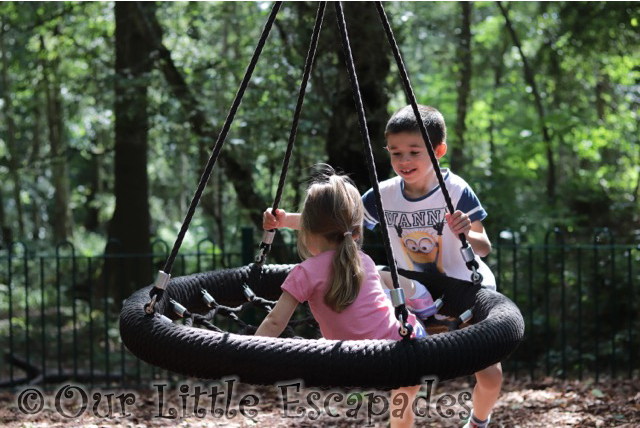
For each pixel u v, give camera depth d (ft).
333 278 9.25
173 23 33.47
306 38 26.71
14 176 52.47
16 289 45.52
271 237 11.82
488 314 9.62
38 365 28.68
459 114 37.63
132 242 37.96
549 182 36.32
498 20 42.42
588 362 25.57
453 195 11.29
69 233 66.13
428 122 10.98
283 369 8.15
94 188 72.13
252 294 11.60
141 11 30.73
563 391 20.03
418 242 11.66
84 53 38.27
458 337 8.48
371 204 11.89
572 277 26.81
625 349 25.17
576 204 33.17
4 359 29.48
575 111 39.45
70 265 52.11
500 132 43.19
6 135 64.23
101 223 80.28
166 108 29.55
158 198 71.67
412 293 10.93
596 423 16.22
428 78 42.01
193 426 17.46
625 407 17.39
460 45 34.96
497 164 31.55
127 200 38.17
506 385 22.08
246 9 34.71
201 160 30.14
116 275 37.81
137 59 34.09
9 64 40.22
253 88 27.66
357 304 9.32
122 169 38.27
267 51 27.40
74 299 23.22
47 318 37.63
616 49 36.40
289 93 26.96
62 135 58.59
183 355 8.46
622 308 26.58
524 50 43.50
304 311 24.90
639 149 38.11
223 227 36.40
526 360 26.91
